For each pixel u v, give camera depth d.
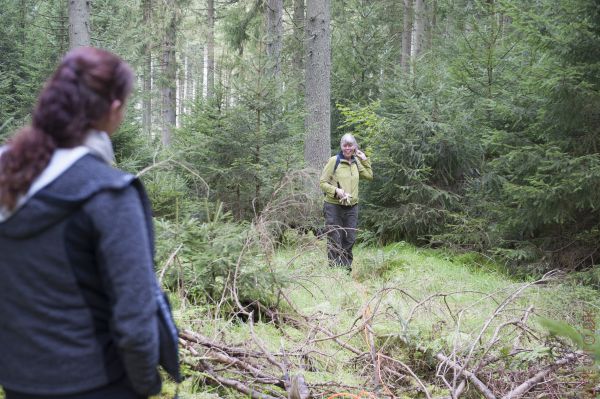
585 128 6.65
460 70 9.27
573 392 3.19
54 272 1.36
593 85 6.06
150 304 1.40
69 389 1.39
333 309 4.94
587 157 6.21
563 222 7.00
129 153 9.66
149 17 15.29
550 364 3.29
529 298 5.11
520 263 7.48
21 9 11.71
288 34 16.41
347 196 7.03
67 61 1.44
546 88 6.35
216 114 8.91
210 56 17.22
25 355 1.39
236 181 8.72
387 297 5.19
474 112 9.02
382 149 9.44
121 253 1.37
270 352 3.68
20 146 1.38
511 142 7.45
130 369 1.43
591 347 1.83
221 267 4.45
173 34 16.83
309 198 6.64
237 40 16.08
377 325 4.34
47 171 1.38
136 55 12.34
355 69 12.18
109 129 1.54
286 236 6.77
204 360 3.17
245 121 8.84
